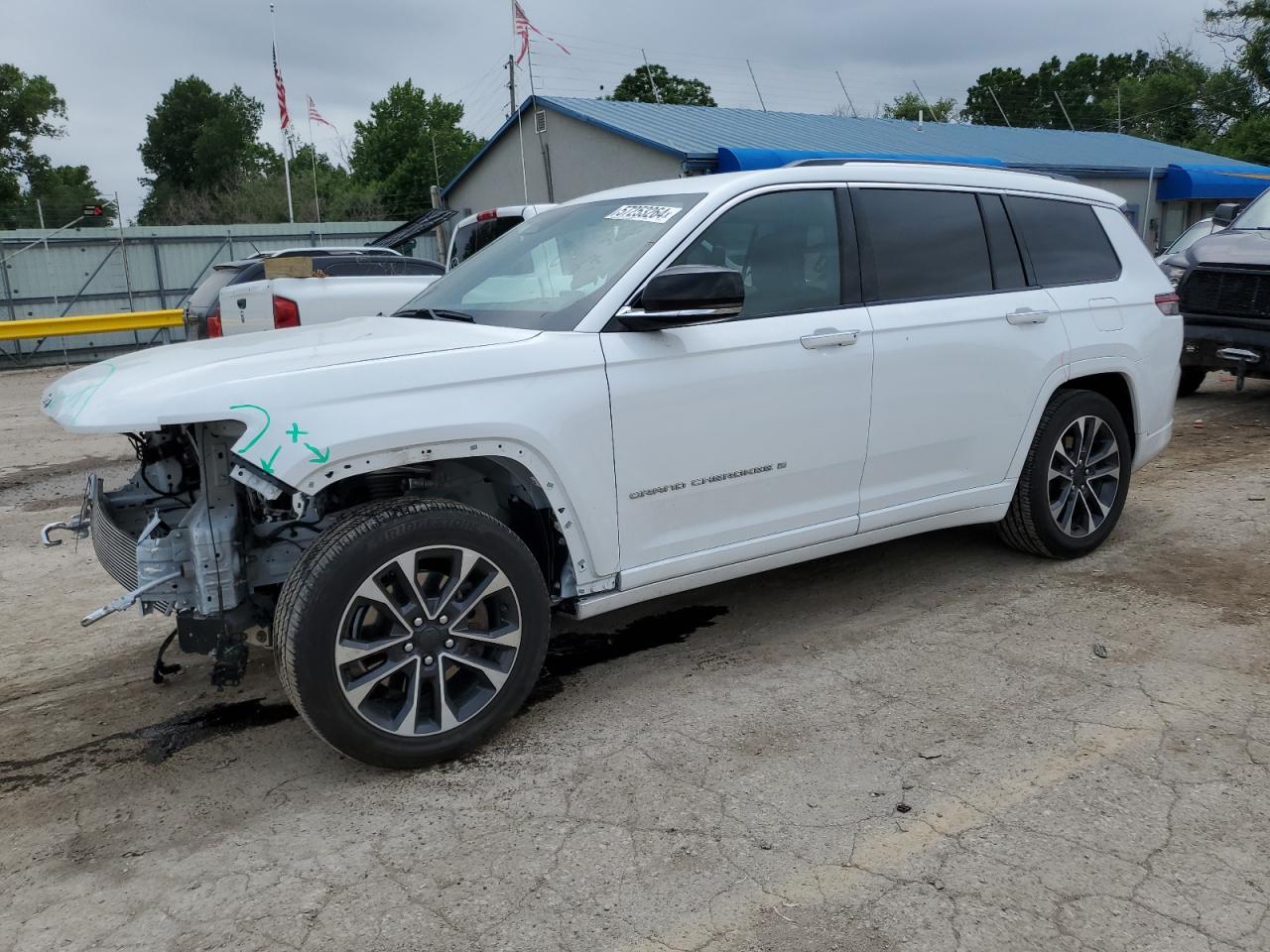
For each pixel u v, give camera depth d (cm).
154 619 483
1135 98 5572
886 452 414
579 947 238
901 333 410
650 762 323
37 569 572
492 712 330
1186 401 967
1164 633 410
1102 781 300
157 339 2320
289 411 289
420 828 290
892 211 424
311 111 3186
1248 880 253
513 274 400
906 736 333
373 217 4259
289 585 299
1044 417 475
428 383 310
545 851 276
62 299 2314
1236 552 505
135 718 374
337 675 299
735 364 367
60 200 5284
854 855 269
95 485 360
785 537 394
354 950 240
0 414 1256
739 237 380
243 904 259
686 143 1836
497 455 321
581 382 336
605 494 345
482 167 2408
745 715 353
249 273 1160
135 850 287
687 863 268
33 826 303
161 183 7275
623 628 444
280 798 311
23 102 5219
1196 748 318
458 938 242
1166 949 230
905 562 514
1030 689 364
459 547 315
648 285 334
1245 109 5153
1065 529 490
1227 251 826
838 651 407
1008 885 254
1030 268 468
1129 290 504
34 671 424
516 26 2234
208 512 308
